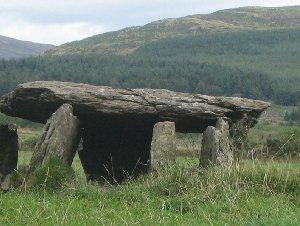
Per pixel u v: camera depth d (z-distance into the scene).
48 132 12.16
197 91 120.75
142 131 15.36
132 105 13.67
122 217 8.44
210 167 11.45
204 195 9.68
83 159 16.14
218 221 8.31
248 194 9.86
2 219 8.05
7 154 13.16
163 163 12.09
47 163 11.46
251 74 140.62
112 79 118.38
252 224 7.94
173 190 10.25
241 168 10.80
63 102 13.27
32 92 13.38
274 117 85.38
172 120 14.01
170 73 132.25
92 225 7.93
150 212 8.76
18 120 48.31
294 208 9.18
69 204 9.27
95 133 15.56
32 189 10.88
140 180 11.95
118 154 16.03
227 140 13.10
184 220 8.38
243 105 14.36
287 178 10.46
